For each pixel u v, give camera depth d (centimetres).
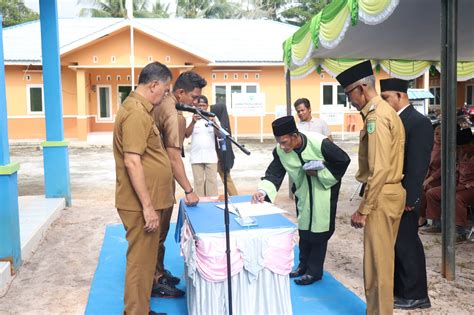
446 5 444
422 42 781
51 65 781
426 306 399
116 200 342
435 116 1714
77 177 1162
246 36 2408
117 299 423
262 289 342
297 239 610
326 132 676
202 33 2427
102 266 507
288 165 419
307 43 662
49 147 792
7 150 478
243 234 333
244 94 1895
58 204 752
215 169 689
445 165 456
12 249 482
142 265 342
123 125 328
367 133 355
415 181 379
